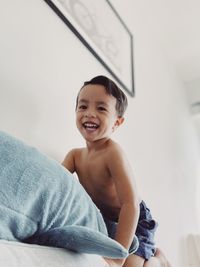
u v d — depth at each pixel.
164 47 2.18
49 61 0.89
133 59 1.57
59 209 0.43
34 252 0.36
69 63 0.98
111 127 0.78
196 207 1.97
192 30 2.02
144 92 1.63
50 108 0.83
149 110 1.63
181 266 1.48
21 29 0.81
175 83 2.29
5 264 0.31
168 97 2.04
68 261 0.40
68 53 0.99
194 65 2.35
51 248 0.39
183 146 2.05
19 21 0.81
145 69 1.75
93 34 1.20
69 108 0.91
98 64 1.17
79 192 0.50
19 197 0.38
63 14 1.01
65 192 0.45
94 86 0.79
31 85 0.79
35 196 0.40
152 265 0.81
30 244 0.38
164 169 1.60
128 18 1.70
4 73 0.71
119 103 0.81
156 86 1.86
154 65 1.93
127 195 0.67
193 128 2.42
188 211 1.80
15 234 0.37
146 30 1.95
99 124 0.76
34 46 0.84
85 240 0.41
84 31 1.13
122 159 0.72
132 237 0.62
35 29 0.86
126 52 1.49
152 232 0.85
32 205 0.39
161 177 1.52
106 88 0.78
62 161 0.81
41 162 0.45
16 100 0.72
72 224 0.45
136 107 1.46
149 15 1.93
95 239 0.42
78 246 0.41
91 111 0.76
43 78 0.84
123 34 1.52
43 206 0.41
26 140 0.72
